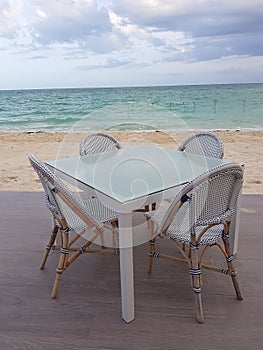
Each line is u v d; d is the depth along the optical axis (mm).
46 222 2523
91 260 1980
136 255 2016
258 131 7789
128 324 1435
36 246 2152
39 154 5809
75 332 1397
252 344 1314
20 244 2182
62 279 1782
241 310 1508
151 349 1300
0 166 5137
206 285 1699
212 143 2346
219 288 1674
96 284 1735
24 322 1461
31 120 10336
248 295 1612
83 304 1574
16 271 1865
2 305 1574
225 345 1311
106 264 1934
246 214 2596
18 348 1321
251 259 1938
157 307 1537
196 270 1443
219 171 1300
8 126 9688
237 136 7211
